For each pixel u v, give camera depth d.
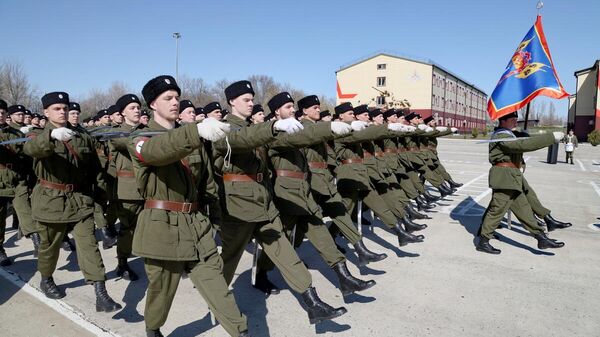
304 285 3.38
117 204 4.94
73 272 5.14
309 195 4.14
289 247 3.52
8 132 5.34
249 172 3.56
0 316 3.92
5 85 36.56
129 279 4.86
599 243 6.15
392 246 6.00
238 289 4.54
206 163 3.19
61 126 4.21
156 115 3.05
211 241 2.99
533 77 6.08
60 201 4.05
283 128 2.91
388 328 3.65
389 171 6.85
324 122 3.58
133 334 3.58
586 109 45.25
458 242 6.19
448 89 56.78
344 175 5.43
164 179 2.86
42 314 3.96
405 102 41.62
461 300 4.20
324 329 3.65
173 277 2.93
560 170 17.20
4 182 5.22
